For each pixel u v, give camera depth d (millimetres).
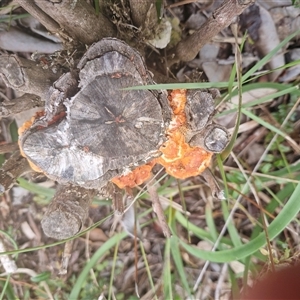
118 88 204
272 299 280
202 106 223
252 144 343
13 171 262
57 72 232
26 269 352
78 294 342
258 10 317
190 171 263
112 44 207
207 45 329
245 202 347
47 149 211
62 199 236
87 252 355
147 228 361
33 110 329
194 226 345
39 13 231
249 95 330
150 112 211
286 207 281
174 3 323
